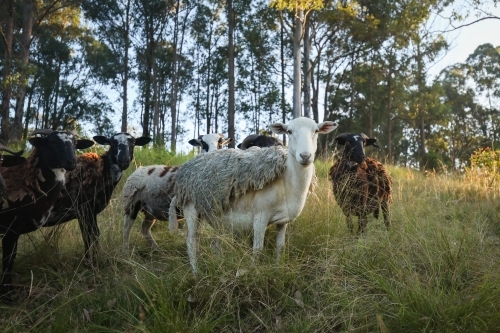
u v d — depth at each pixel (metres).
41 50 34.69
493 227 6.96
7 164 5.25
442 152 37.97
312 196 6.35
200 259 4.82
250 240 5.41
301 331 3.84
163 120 41.28
